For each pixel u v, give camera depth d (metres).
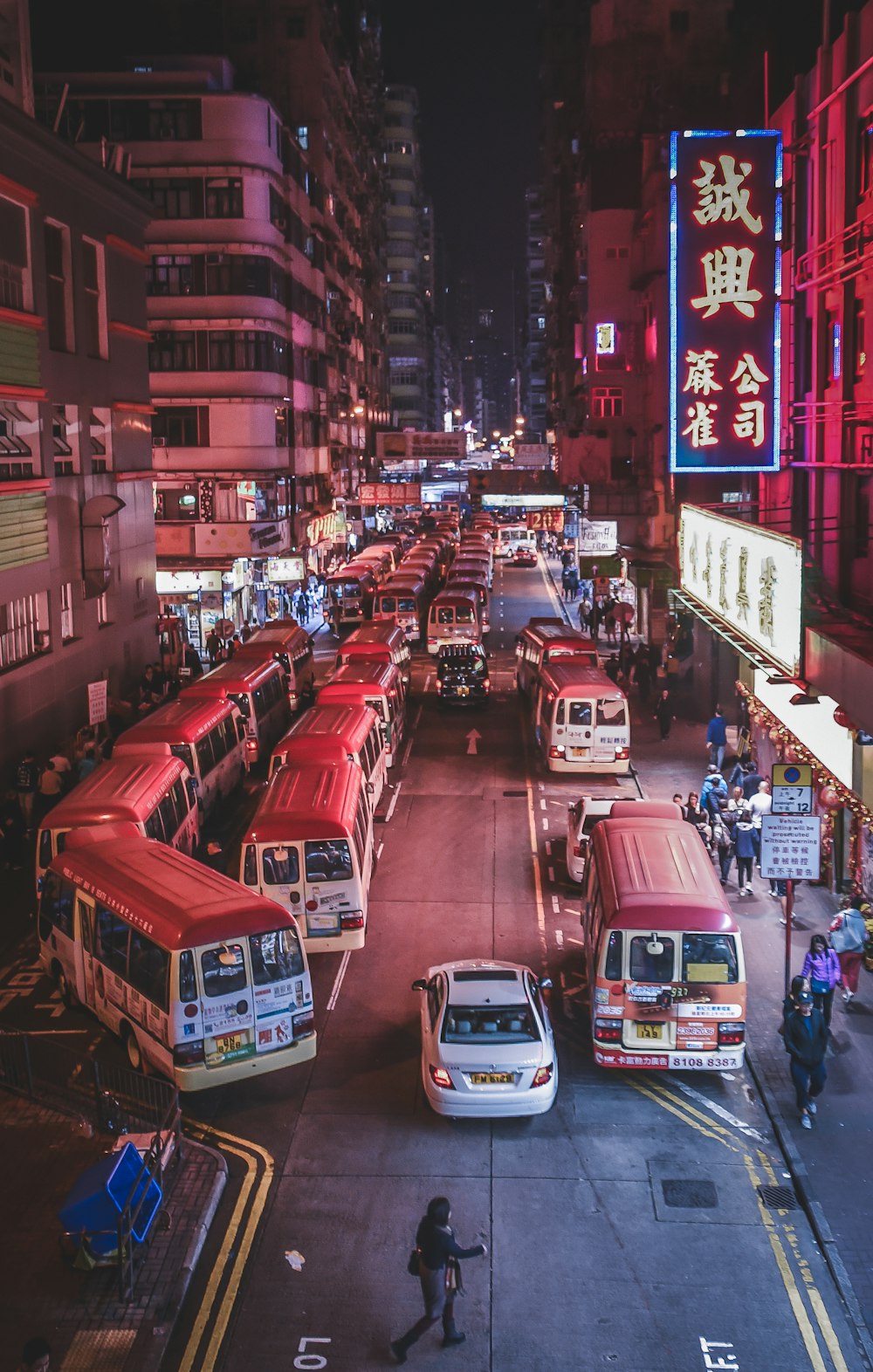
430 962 19.44
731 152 21.34
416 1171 13.74
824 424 21.61
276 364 50.41
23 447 27.94
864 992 17.94
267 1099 15.40
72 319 31.62
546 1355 10.87
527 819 27.00
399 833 26.14
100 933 16.41
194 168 47.88
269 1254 12.29
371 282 98.69
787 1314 11.40
